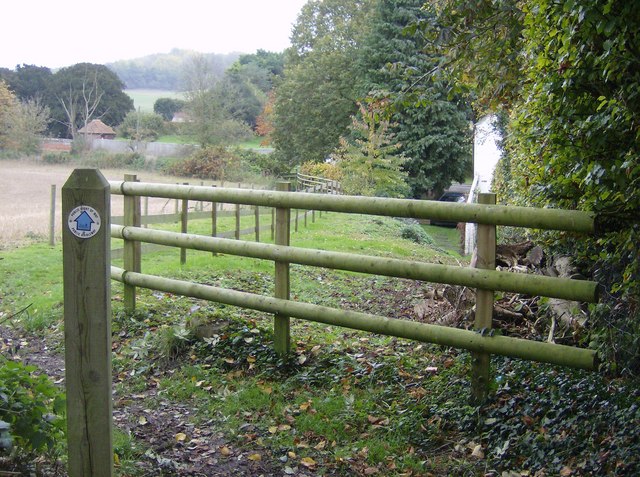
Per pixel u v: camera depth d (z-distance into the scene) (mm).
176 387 5297
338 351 6035
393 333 5215
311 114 44312
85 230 2893
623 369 4641
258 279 9977
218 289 6188
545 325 6285
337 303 9336
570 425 4289
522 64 6969
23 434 3189
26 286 9102
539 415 4555
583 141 4430
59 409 3404
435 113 36062
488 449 4355
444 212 4953
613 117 4094
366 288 10695
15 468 3252
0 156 46375
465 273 4883
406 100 7488
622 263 4910
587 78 4367
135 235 6750
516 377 5074
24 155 46688
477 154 28484
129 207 6949
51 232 13422
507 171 14062
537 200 5574
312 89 43938
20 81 56906
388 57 36875
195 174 42594
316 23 51531
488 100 8406
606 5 3721
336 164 33500
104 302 2926
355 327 5383
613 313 4730
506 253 7820
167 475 3918
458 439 4555
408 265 5121
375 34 37500
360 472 4141
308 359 5836
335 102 42531
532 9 4941
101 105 58688
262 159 45312
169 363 5859
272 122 48125
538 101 5094
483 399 4867
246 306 5957
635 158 3910
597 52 4238
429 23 7227
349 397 5145
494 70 7281
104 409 2975
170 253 12312
